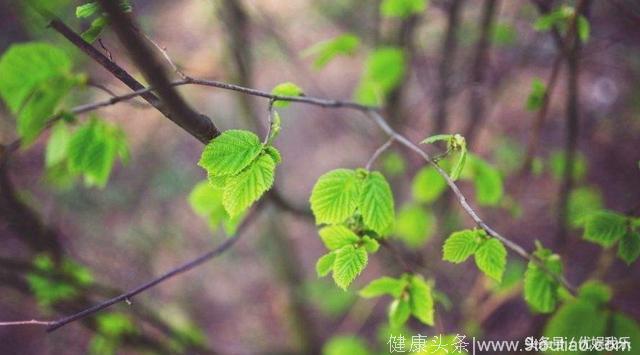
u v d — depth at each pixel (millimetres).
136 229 4441
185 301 4582
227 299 4863
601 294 1778
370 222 1298
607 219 1499
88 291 2418
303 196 5113
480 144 3945
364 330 4262
